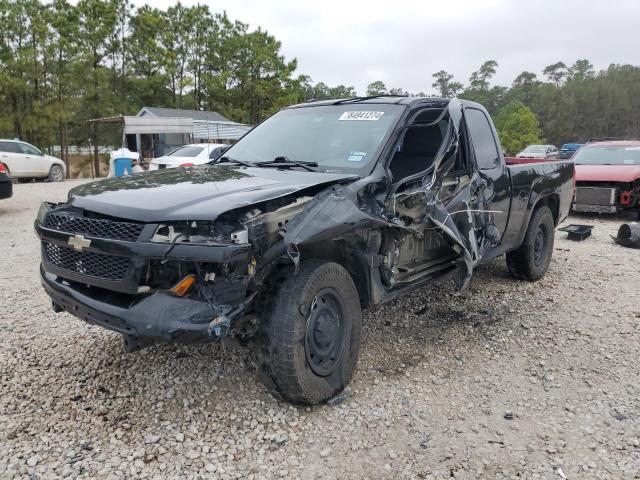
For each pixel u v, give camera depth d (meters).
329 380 3.51
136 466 2.87
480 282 6.35
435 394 3.70
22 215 11.32
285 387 3.29
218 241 2.91
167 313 2.91
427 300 5.64
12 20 31.16
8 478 2.74
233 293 2.98
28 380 3.76
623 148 12.04
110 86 37.94
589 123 94.38
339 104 4.83
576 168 11.45
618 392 3.74
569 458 3.00
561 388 3.79
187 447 3.05
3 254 7.52
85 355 4.16
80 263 3.29
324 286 3.39
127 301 3.10
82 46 34.59
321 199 3.38
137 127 21.08
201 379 3.80
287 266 3.32
